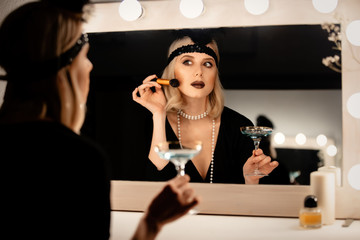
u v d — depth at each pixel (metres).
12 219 0.62
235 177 1.23
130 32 1.27
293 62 1.20
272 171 1.21
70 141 0.65
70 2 0.71
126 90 1.27
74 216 0.62
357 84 1.18
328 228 1.07
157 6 1.25
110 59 1.28
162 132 1.25
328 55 1.19
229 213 1.23
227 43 1.22
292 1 1.20
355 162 1.18
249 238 0.97
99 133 1.28
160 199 0.72
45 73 0.68
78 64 0.75
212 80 1.23
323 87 1.19
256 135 1.21
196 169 1.24
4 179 0.63
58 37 0.69
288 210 1.21
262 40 1.21
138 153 1.27
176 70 1.24
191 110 1.24
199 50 1.23
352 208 1.18
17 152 0.64
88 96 1.28
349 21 1.19
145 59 1.26
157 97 1.25
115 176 1.28
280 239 0.96
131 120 1.27
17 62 0.68
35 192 0.62
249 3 1.21
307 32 1.20
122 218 1.20
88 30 1.28
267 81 1.21
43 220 0.62
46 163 0.63
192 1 1.21
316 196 1.10
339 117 1.19
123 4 1.24
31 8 0.70
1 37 0.69
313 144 1.20
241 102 1.22
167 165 1.26
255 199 1.22
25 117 0.68
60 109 0.70
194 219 1.18
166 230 1.05
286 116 1.20
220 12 1.23
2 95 1.32
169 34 1.25
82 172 0.63
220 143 1.23
